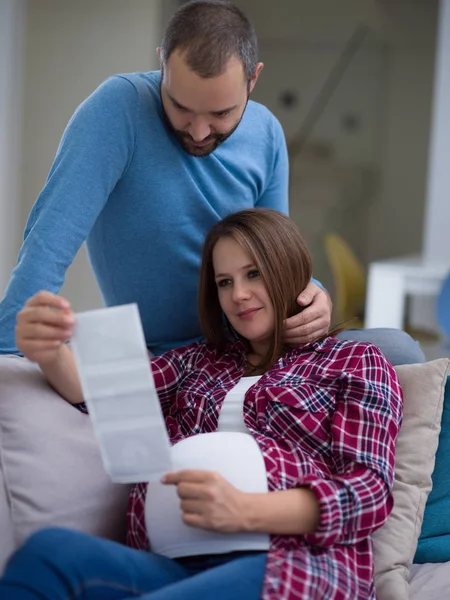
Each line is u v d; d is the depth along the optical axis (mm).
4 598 1040
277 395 1423
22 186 4418
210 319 1649
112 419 1198
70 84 4402
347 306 4492
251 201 1886
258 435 1401
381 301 3723
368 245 6762
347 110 6652
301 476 1326
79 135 1621
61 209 1577
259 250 1539
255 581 1165
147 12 4379
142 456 1211
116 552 1148
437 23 6281
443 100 4391
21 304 1520
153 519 1296
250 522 1214
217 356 1638
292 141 6715
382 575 1400
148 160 1695
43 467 1360
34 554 1078
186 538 1267
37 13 4352
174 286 1818
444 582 1450
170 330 1879
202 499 1203
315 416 1410
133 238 1756
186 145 1586
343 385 1426
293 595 1171
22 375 1435
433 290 3641
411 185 6652
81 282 4480
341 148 6691
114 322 1183
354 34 6496
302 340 1573
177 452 1334
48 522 1340
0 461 1360
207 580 1135
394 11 6148
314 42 6594
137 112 1665
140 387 1180
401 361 1727
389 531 1442
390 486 1323
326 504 1227
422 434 1538
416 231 6691
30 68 4375
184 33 1441
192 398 1523
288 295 1565
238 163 1815
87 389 1193
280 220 1592
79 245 1607
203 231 1799
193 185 1743
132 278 1805
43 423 1389
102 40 4383
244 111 1710
